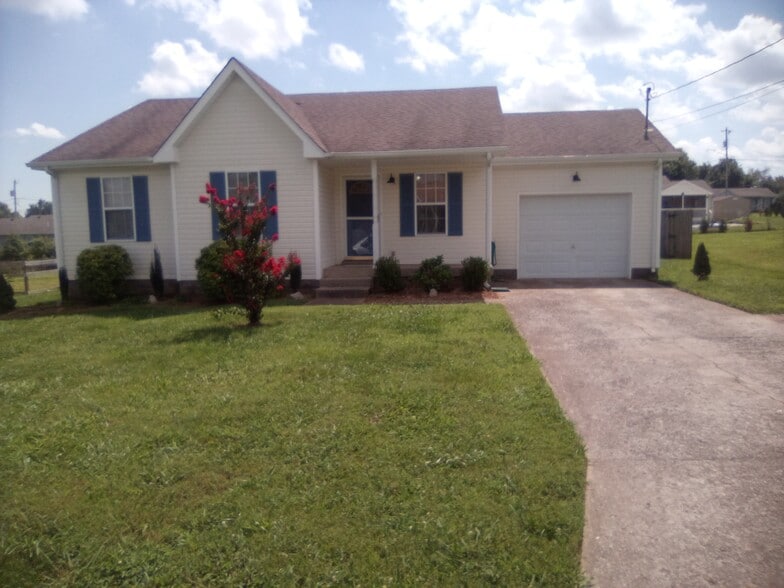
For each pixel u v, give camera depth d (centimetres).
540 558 329
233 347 820
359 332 886
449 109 1597
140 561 338
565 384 634
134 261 1515
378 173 1518
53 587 322
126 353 817
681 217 2075
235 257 983
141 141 1545
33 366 768
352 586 313
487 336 838
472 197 1502
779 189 9281
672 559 330
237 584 318
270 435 499
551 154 1548
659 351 759
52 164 1460
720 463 438
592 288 1365
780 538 345
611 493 401
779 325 886
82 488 423
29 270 2858
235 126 1399
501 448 461
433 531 352
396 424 513
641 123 1700
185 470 441
